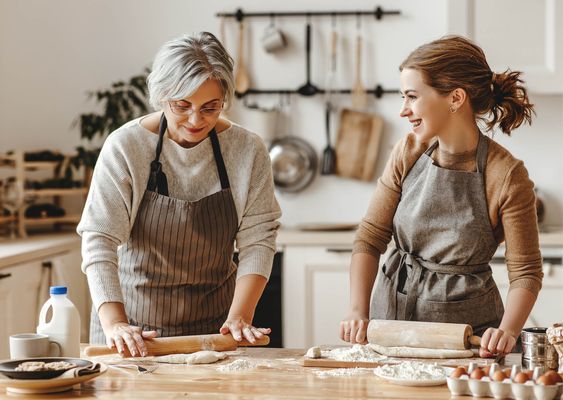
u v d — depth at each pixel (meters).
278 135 4.67
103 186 2.25
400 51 4.59
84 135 4.40
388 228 2.42
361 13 4.57
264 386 1.85
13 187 4.25
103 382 1.89
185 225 2.29
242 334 2.16
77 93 4.72
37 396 1.79
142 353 2.02
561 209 4.51
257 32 4.65
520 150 4.53
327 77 4.62
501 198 2.21
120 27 4.69
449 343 2.11
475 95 2.17
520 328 2.14
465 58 2.15
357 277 2.38
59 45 4.70
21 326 3.61
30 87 4.73
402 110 2.21
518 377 1.72
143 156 2.29
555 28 4.09
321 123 4.65
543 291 4.04
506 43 4.12
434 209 2.28
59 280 3.86
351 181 4.64
